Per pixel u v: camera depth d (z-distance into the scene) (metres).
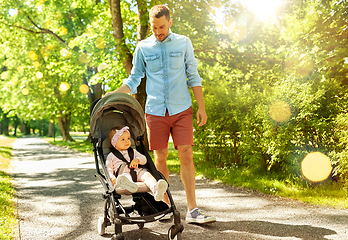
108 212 3.23
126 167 3.36
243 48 9.60
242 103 7.30
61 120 30.25
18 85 21.59
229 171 7.20
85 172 8.43
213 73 9.43
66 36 18.08
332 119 5.00
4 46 19.84
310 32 5.66
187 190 3.58
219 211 4.19
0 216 3.80
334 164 4.94
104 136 3.66
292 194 4.95
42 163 11.05
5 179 6.95
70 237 3.22
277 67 6.91
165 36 3.53
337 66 5.29
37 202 4.87
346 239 3.00
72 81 21.62
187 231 3.33
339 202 4.34
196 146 9.00
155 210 3.12
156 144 3.65
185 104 3.60
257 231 3.30
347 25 5.26
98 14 17.11
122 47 11.08
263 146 6.34
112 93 3.64
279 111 5.58
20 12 16.73
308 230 3.30
